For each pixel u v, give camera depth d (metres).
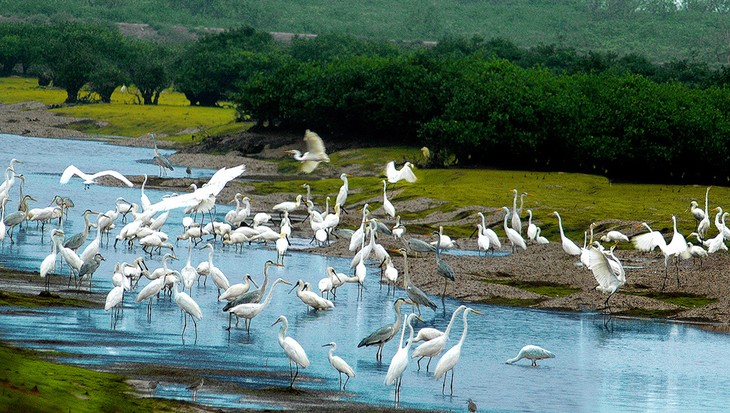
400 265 47.28
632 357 31.30
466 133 92.50
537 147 93.19
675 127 88.69
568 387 27.05
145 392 22.80
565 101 93.00
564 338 33.91
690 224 61.81
